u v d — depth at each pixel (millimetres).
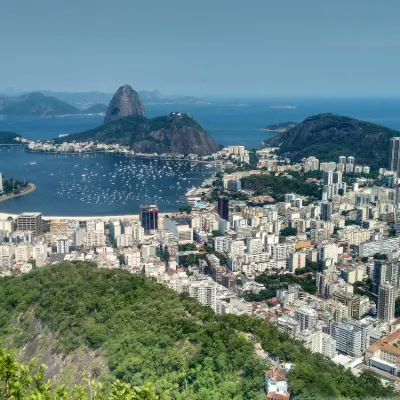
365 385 132375
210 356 123500
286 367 121250
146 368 122812
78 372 131125
